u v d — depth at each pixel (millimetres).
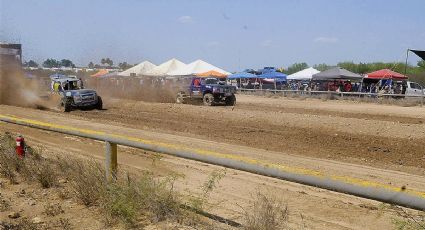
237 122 19281
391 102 31656
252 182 7992
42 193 6691
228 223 5395
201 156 5113
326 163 10492
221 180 8070
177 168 9047
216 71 46531
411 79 48719
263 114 20812
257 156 10992
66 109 24328
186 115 22297
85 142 12320
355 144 13703
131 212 5371
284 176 4398
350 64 63031
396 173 9547
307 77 46125
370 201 6832
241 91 44906
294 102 33281
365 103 32406
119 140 6113
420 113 24125
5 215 5738
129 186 5812
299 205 6609
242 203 6555
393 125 16469
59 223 5426
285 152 12031
